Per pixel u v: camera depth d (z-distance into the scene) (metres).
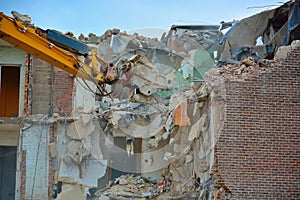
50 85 17.53
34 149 16.28
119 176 16.28
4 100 20.69
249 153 13.77
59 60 10.86
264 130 13.88
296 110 13.98
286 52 14.33
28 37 10.62
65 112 17.36
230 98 13.91
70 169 16.11
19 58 18.44
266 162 13.77
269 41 17.27
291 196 13.69
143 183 15.75
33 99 17.47
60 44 11.09
